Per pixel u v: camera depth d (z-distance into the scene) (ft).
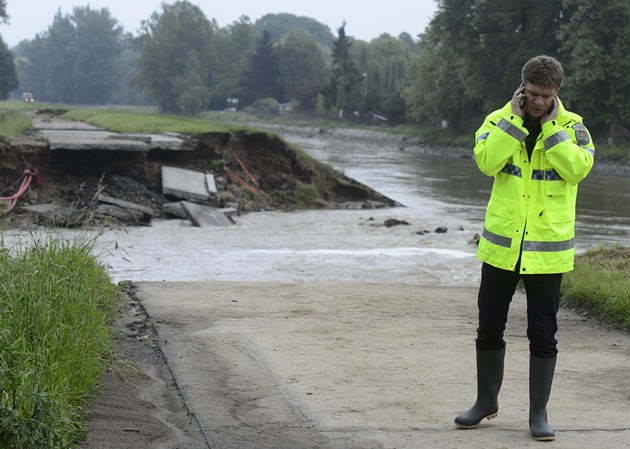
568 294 36.60
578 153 17.93
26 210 75.20
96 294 29.12
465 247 65.98
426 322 32.48
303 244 67.31
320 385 22.90
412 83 312.29
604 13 195.31
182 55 579.89
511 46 227.61
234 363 25.29
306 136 351.25
